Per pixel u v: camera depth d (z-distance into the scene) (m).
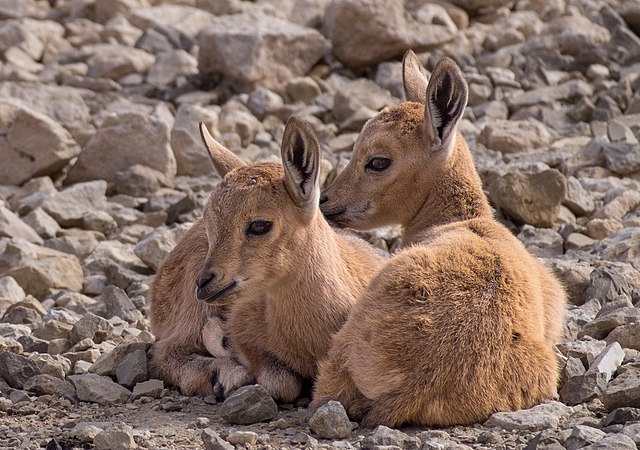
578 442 12.00
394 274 13.68
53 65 31.47
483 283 13.61
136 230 23.16
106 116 25.84
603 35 32.28
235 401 13.81
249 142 27.14
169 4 35.97
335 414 13.03
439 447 12.09
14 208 24.22
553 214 22.03
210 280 13.73
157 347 15.92
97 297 20.53
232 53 29.23
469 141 26.70
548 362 13.71
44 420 14.18
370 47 30.09
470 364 13.11
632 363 14.69
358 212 17.36
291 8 33.09
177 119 26.89
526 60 31.23
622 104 28.47
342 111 28.17
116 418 14.20
